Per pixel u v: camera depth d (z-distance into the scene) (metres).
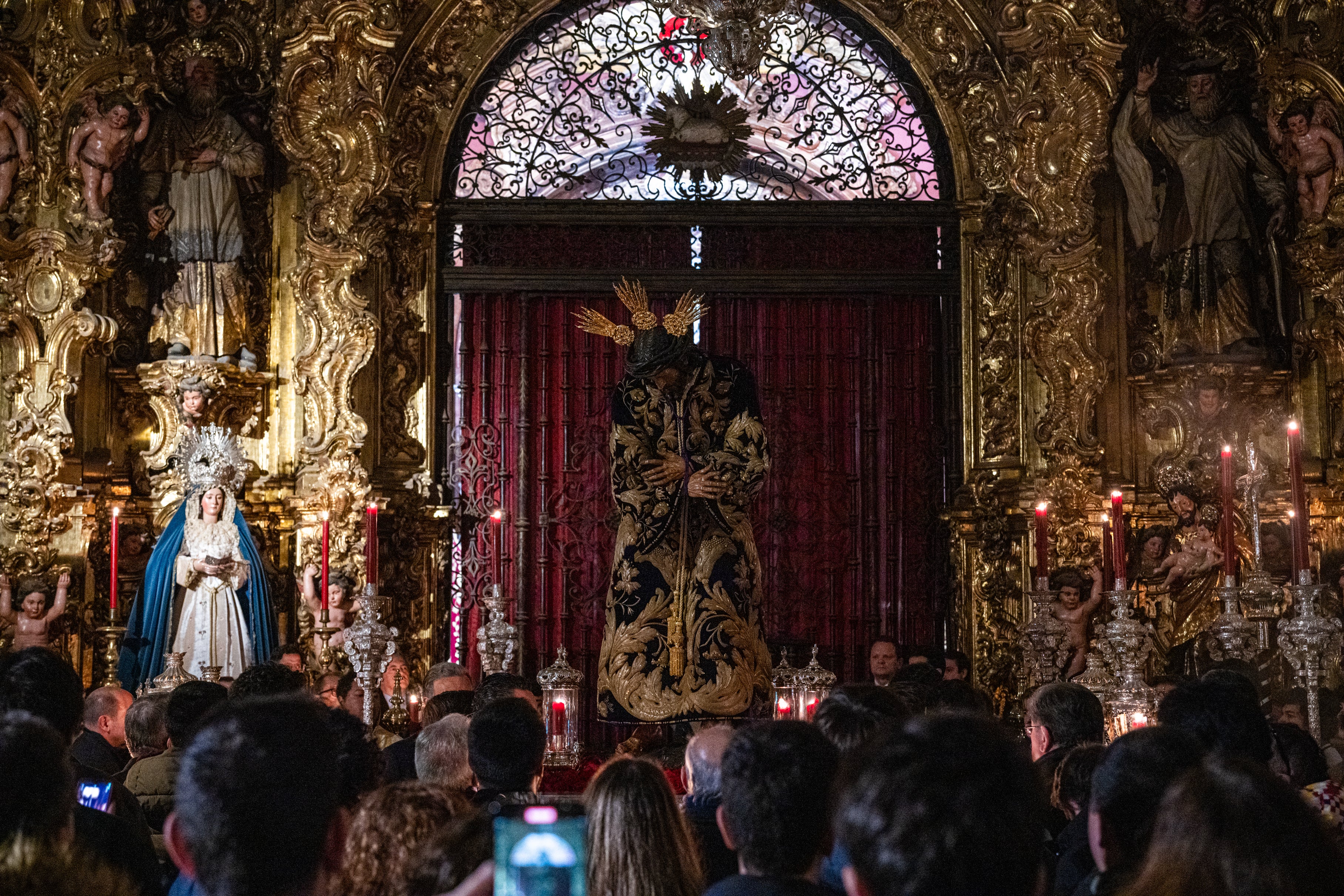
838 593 19.06
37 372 16.98
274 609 17.03
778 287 19.22
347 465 17.44
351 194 17.81
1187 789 3.66
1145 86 18.83
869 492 19.12
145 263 18.19
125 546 17.47
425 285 18.98
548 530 18.97
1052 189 18.19
